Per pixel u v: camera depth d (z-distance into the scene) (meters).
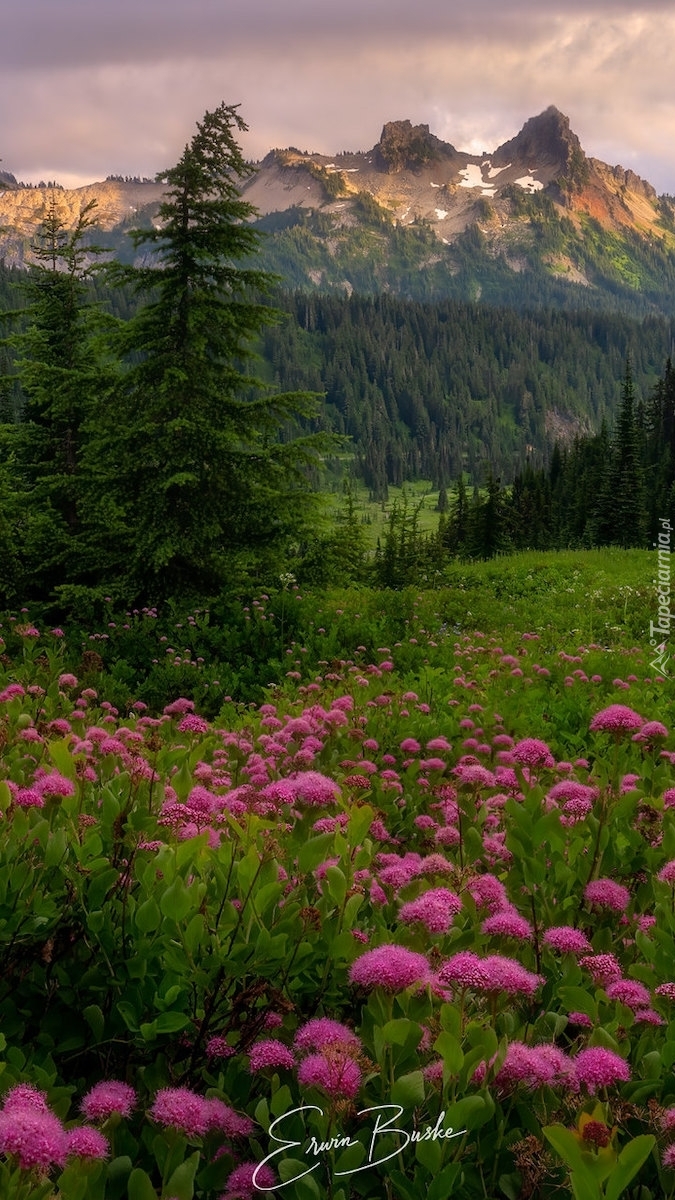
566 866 3.49
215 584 16.94
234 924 2.72
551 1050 2.31
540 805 3.28
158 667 11.64
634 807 3.64
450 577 33.66
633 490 68.94
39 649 9.19
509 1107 2.34
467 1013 2.58
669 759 5.66
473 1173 2.21
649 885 3.68
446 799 4.78
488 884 3.15
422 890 3.21
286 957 2.62
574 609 20.77
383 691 8.62
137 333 16.53
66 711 6.64
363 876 3.29
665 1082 2.41
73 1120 2.19
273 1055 2.29
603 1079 2.17
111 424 16.73
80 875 2.88
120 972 2.70
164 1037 2.56
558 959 3.15
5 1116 1.75
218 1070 2.63
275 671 12.09
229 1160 2.15
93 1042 2.72
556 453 126.50
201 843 2.90
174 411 16.88
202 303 16.31
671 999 2.70
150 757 4.22
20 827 3.01
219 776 4.87
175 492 16.77
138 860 3.08
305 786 3.33
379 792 4.86
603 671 10.96
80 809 3.34
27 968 2.84
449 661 12.06
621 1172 1.72
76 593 15.63
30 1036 2.80
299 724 5.52
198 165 16.08
